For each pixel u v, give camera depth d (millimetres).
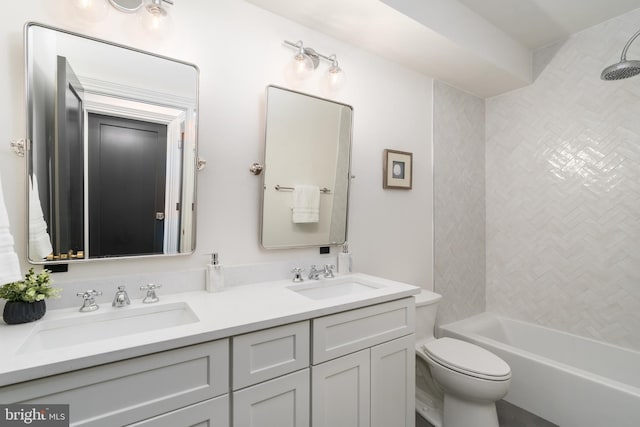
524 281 2463
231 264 1483
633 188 1923
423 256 2291
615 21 2002
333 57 1765
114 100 1210
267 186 1578
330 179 1811
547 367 1797
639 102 1901
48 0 1110
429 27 1722
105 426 757
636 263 1911
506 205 2582
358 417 1255
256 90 1554
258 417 994
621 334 1967
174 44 1343
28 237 1066
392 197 2129
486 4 1897
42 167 1094
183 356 862
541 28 2135
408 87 2209
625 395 1506
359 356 1256
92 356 729
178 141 1337
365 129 1985
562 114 2250
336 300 1232
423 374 1956
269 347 1021
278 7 1562
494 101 2676
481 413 1506
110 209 1202
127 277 1222
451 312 2449
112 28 1221
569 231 2209
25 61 1059
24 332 894
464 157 2564
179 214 1339
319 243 1766
